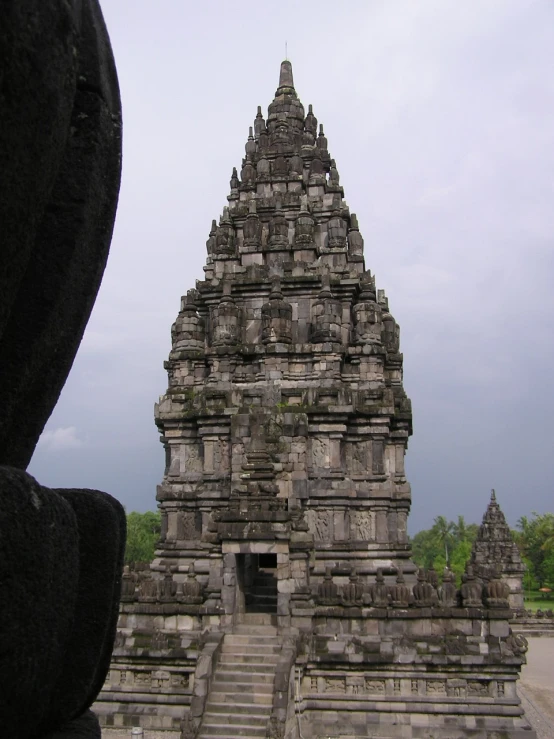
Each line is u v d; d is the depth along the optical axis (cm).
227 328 4050
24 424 549
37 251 511
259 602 3419
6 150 418
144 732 2886
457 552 12106
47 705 496
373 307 4034
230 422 3831
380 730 2842
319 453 3762
